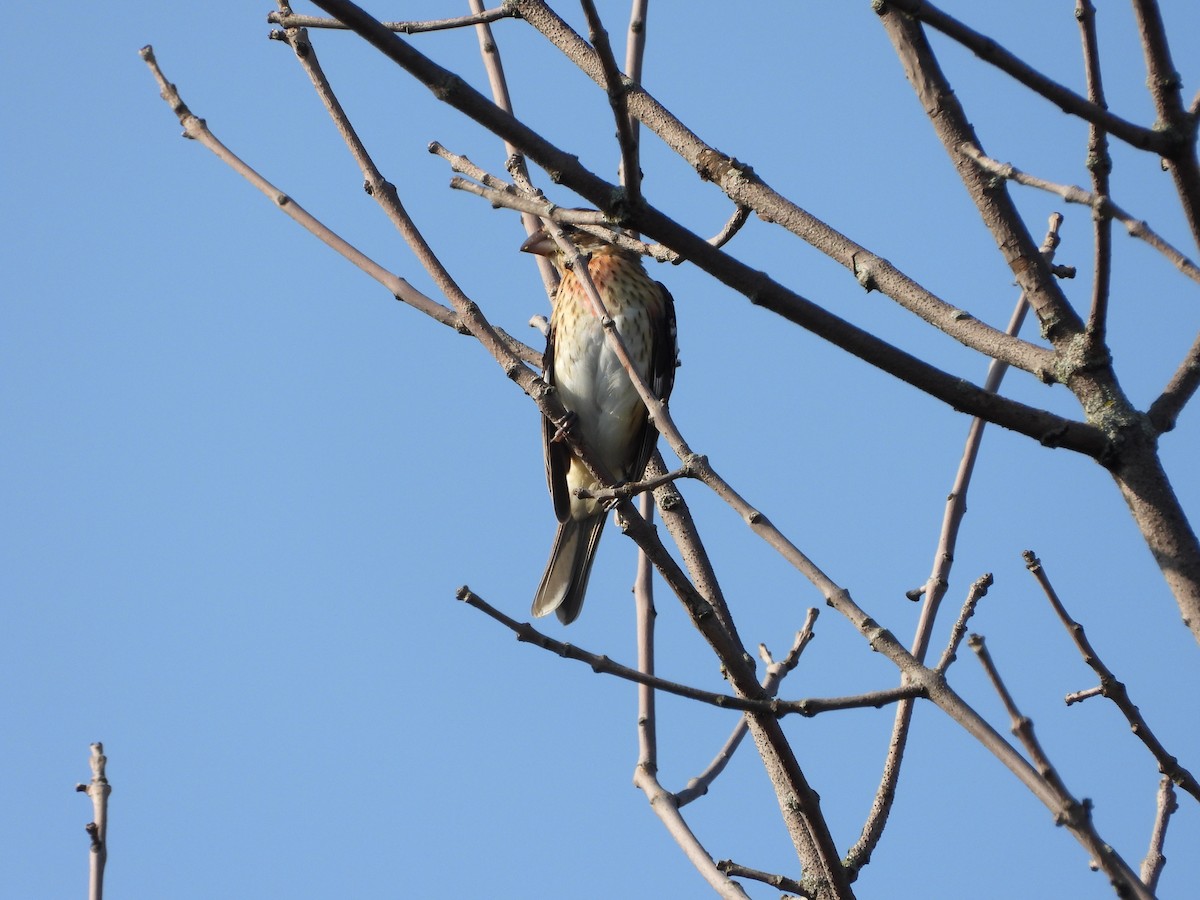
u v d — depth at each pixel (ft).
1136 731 19.65
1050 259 24.86
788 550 20.10
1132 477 20.21
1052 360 20.85
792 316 20.07
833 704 19.63
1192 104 18.15
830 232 22.56
